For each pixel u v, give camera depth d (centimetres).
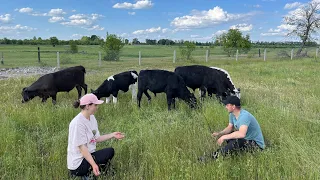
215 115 673
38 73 1856
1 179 426
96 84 1248
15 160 474
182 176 412
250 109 762
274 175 422
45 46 5922
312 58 2981
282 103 839
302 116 689
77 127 418
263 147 503
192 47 3022
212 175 423
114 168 469
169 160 458
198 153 509
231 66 2169
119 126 653
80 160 427
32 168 450
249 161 442
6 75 1722
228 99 507
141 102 912
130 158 486
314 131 596
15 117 691
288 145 500
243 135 479
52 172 453
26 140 557
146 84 848
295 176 416
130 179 438
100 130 639
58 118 701
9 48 4819
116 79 900
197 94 1060
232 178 429
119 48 3012
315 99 894
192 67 944
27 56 3344
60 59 2609
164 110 809
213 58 3322
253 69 1883
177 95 838
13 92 1008
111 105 843
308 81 1378
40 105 817
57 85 904
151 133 561
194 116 707
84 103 422
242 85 1212
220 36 3806
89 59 2997
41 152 532
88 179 434
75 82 959
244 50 3650
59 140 558
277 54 3644
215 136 550
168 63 2570
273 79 1414
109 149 457
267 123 612
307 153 463
